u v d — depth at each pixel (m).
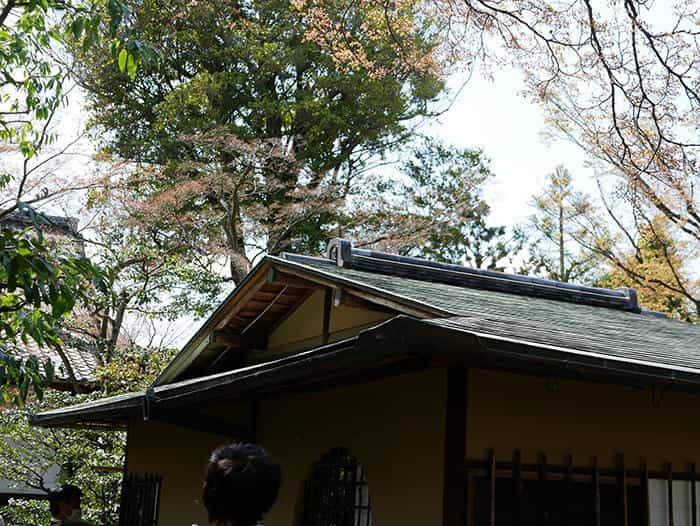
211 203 20.14
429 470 5.23
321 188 19.11
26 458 12.12
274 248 19.75
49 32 6.36
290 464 7.10
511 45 7.05
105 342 14.01
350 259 8.15
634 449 5.61
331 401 6.62
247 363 8.96
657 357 4.80
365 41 17.97
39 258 4.65
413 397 5.54
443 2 7.20
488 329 4.23
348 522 6.21
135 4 18.25
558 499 5.24
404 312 5.88
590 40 6.67
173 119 18.53
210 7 18.20
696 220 15.01
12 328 5.34
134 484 9.56
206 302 16.84
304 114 19.98
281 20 19.67
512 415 5.18
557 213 18.56
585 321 6.68
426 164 21.95
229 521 2.31
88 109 20.12
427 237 20.64
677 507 5.72
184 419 7.33
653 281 18.03
